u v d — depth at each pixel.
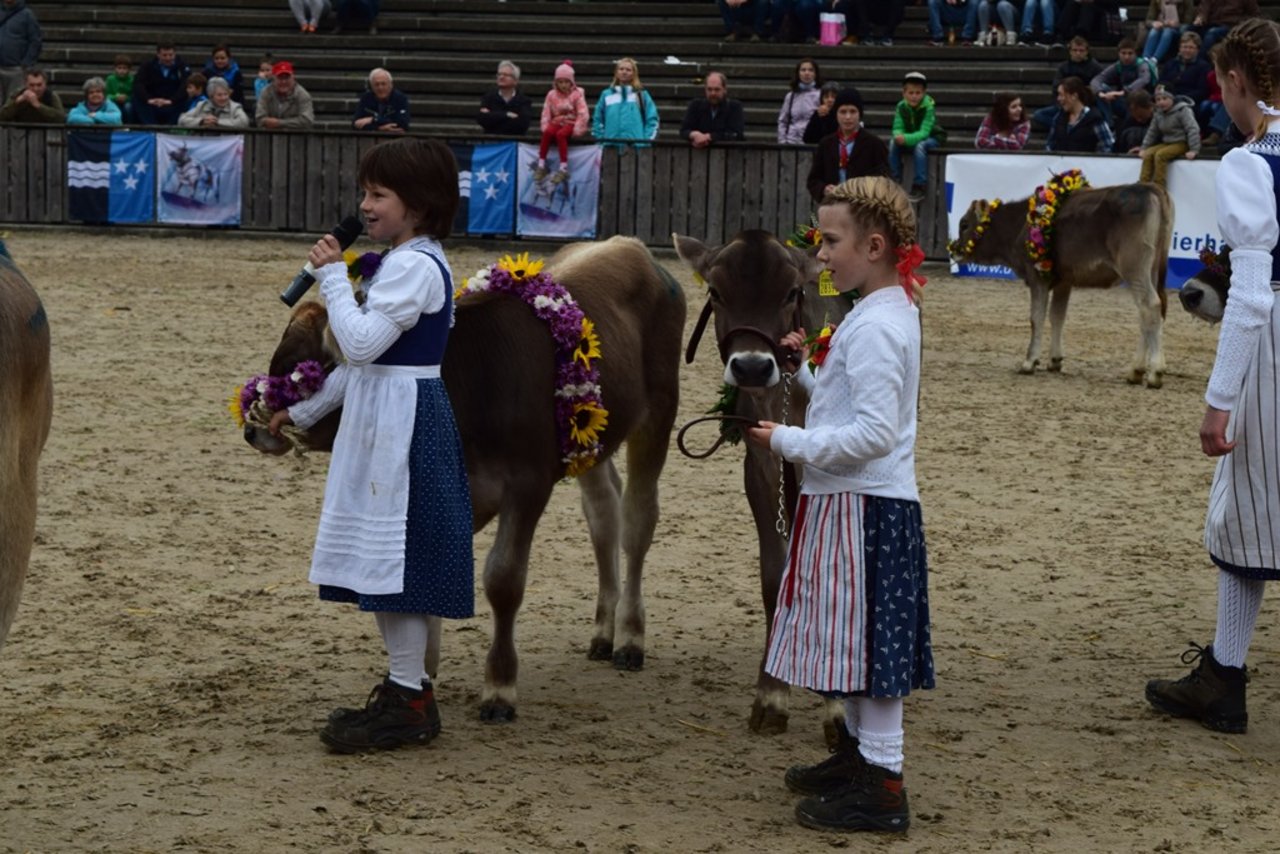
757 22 28.14
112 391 12.98
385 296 5.58
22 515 4.62
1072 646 7.33
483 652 7.17
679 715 6.38
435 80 28.06
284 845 4.91
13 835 4.94
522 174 23.12
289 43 29.30
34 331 4.79
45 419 4.96
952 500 10.27
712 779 5.64
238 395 6.01
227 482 10.19
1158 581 8.46
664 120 27.03
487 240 23.52
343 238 5.71
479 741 5.98
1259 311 5.76
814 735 6.16
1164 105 20.38
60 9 30.41
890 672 5.02
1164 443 12.18
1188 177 20.27
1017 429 12.62
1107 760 5.89
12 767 5.55
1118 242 14.58
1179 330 18.42
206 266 21.14
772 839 5.08
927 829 5.20
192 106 25.84
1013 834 5.15
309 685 6.57
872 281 5.15
